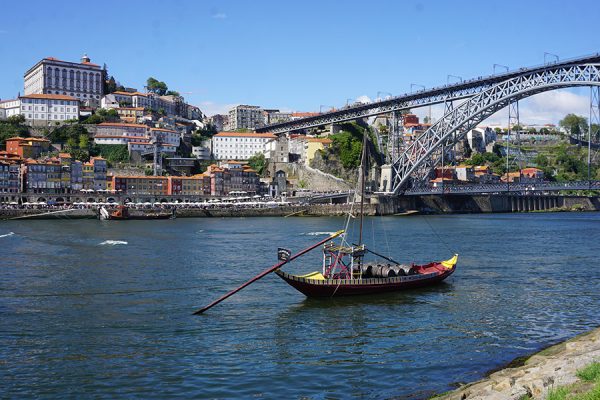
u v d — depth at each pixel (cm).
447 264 5659
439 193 18950
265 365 2997
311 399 2559
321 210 17562
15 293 4769
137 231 10856
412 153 18275
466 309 4259
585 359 2262
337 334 3581
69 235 9838
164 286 5084
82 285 5116
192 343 3378
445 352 3209
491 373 2839
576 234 10656
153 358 3102
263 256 7038
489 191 18862
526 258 7031
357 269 4934
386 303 4450
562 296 4738
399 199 19312
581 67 13175
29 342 3384
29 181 17238
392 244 8644
